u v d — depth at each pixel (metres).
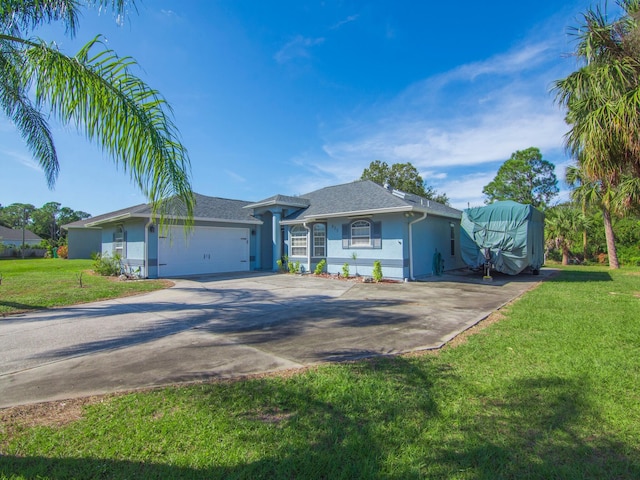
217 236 16.58
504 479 2.15
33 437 2.62
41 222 65.12
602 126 5.92
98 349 4.98
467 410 3.00
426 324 6.37
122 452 2.42
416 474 2.20
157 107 4.34
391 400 3.21
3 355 4.71
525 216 12.84
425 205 15.72
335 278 14.20
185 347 5.06
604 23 6.24
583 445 2.48
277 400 3.23
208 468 2.25
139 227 14.50
